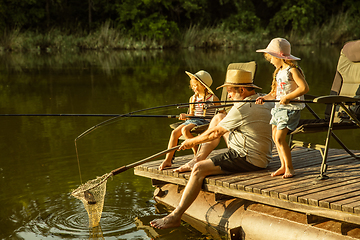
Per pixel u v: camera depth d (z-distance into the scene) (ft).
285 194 9.80
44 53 74.38
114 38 84.07
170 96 30.35
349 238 9.02
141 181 14.53
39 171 15.14
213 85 35.63
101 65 53.26
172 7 88.63
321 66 46.88
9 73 45.70
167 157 12.93
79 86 36.01
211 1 97.60
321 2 98.63
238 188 10.68
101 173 14.84
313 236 9.50
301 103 11.02
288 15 93.04
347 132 20.58
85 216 11.84
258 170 11.84
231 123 11.35
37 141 19.02
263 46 87.86
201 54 69.77
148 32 85.05
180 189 12.67
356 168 11.76
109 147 17.95
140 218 11.80
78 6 91.66
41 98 30.48
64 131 20.88
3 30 81.66
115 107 26.84
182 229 11.21
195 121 13.35
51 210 12.13
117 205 12.62
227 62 54.54
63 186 13.79
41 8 85.51
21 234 10.77
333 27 92.89
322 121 12.89
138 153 17.10
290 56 11.00
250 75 11.65
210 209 11.70
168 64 52.90
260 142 11.59
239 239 10.75
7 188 13.64
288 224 10.06
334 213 9.10
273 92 11.87
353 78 14.02
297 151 14.19
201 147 12.62
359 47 13.65
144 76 41.86
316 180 10.77
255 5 104.27
